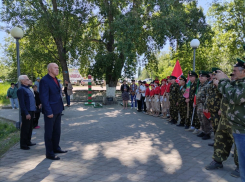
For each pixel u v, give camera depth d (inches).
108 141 258.8
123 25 574.2
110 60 680.4
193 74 300.0
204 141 254.2
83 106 625.0
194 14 686.5
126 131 311.3
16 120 412.8
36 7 663.8
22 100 230.2
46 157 202.7
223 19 903.1
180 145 238.5
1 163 190.5
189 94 307.6
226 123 162.2
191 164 182.9
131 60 582.6
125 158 199.8
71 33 697.6
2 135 303.0
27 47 745.6
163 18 605.3
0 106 642.2
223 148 169.3
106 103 662.5
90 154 212.5
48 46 808.9
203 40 676.7
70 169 175.9
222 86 128.6
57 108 206.8
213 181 151.1
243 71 125.3
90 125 357.7
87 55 792.3
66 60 772.6
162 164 183.8
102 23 816.3
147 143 248.4
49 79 204.7
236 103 117.6
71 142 256.4
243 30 855.7
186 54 790.5
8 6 673.0
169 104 398.6
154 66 803.4
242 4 850.1
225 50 918.4
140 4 641.6
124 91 566.9
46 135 200.4
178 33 641.0
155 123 371.2
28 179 158.1
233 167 175.3
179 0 712.4
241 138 118.5
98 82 731.4
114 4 683.4
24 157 206.2
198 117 272.1
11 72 1144.2
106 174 165.5
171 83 378.6
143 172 168.1
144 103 502.9
